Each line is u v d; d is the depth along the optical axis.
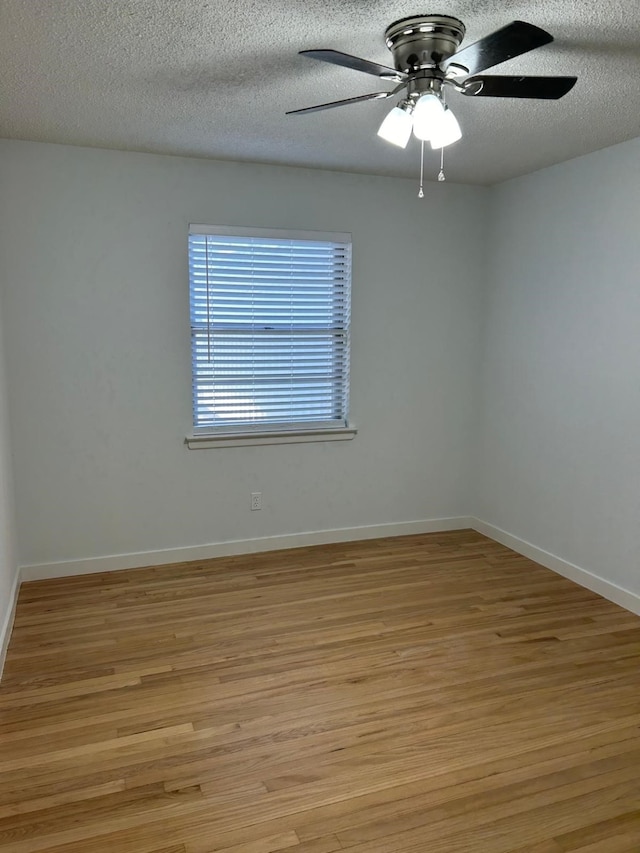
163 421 3.67
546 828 1.78
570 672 2.60
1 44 2.02
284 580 3.55
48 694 2.41
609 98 2.49
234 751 2.09
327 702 2.38
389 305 4.09
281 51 2.09
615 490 3.26
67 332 3.41
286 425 4.00
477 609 3.19
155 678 2.54
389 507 4.32
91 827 1.77
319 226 3.83
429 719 2.28
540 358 3.78
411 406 4.26
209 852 1.68
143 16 1.83
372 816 1.82
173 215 3.51
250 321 3.80
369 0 1.75
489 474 4.34
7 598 2.89
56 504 3.51
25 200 3.24
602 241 3.27
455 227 4.17
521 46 1.67
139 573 3.63
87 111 2.70
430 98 1.86
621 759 2.07
